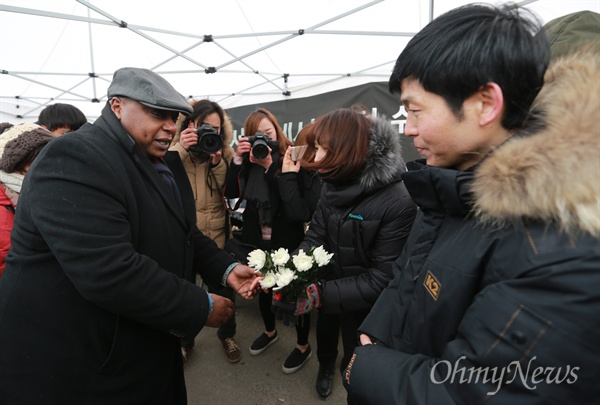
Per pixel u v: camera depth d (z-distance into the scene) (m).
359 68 3.32
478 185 0.46
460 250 0.51
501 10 0.48
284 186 1.52
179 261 0.95
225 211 1.91
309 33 2.77
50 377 0.76
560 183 0.37
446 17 0.49
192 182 1.75
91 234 0.67
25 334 0.75
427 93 0.50
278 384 1.73
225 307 1.00
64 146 0.69
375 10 2.44
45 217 0.67
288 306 1.07
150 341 0.87
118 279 0.68
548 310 0.37
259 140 1.60
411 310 0.61
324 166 1.06
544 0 1.92
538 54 0.45
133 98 0.77
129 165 0.81
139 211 0.81
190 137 1.55
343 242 1.16
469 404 0.42
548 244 0.39
